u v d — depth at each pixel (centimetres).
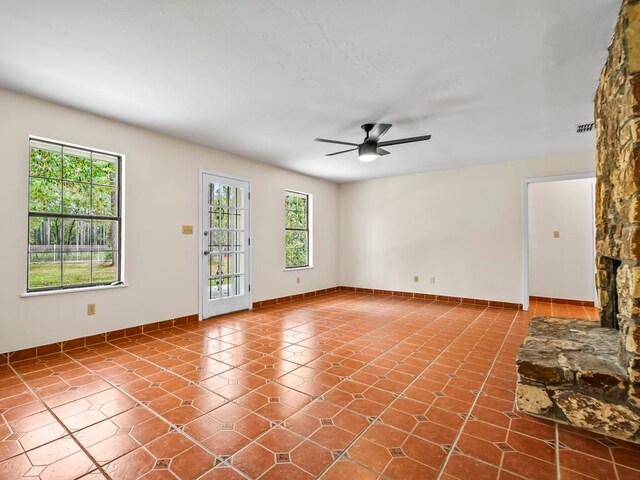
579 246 574
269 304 569
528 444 180
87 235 363
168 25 209
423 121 368
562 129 391
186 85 288
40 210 332
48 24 206
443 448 177
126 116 357
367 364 295
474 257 575
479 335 385
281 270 596
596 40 222
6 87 291
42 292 315
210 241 476
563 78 272
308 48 235
